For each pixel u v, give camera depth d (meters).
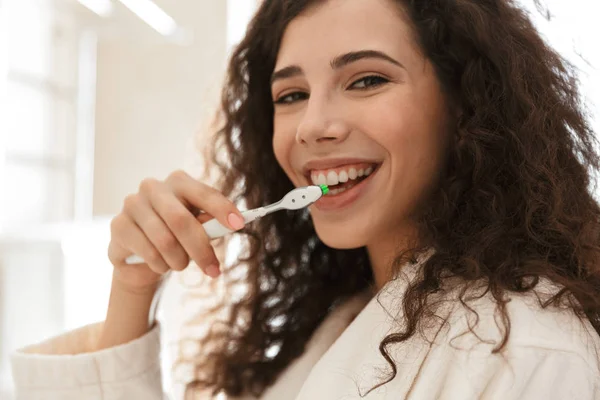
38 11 1.42
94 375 0.72
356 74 0.62
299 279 0.86
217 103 1.02
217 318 0.94
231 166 0.88
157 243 0.62
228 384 0.80
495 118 0.64
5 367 1.28
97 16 1.50
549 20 0.74
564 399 0.46
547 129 0.63
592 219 0.62
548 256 0.57
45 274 1.39
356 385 0.57
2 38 1.27
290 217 0.88
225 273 0.92
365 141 0.62
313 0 0.63
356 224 0.64
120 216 0.66
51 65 1.50
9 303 1.28
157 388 0.75
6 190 1.35
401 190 0.63
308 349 0.78
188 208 0.64
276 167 0.87
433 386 0.51
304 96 0.67
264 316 0.86
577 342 0.48
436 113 0.64
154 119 1.66
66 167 1.57
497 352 0.47
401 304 0.58
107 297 1.59
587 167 0.66
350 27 0.62
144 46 1.64
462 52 0.64
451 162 0.65
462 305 0.52
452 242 0.60
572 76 0.68
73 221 1.59
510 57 0.63
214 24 1.63
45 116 1.49
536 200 0.59
